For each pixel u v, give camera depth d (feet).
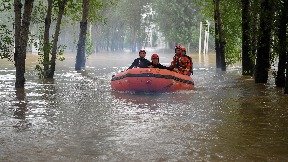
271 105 38.09
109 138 24.99
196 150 22.35
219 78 67.21
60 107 36.91
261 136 25.57
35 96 44.32
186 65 53.01
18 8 51.90
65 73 77.30
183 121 30.30
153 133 26.35
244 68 71.97
